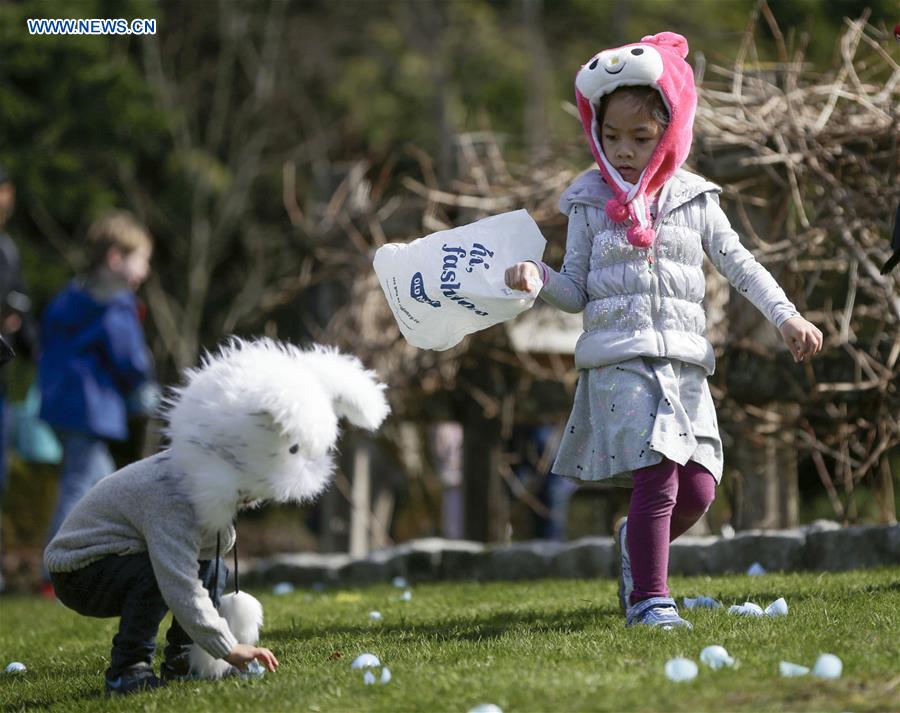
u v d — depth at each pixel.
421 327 13.27
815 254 22.16
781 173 21.62
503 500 29.45
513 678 10.40
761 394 21.52
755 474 22.69
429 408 27.00
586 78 13.67
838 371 21.28
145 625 11.77
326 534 29.31
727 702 9.36
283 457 11.11
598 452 13.41
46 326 26.48
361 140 56.81
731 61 23.42
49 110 49.59
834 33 43.03
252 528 49.06
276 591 23.39
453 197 25.28
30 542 38.62
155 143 52.41
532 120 53.97
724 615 13.33
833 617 12.84
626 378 13.25
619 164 13.66
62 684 13.19
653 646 11.48
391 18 59.12
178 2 56.06
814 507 40.12
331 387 11.50
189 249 54.09
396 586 22.73
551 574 22.75
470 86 57.34
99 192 50.38
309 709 10.16
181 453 11.27
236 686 11.27
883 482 23.59
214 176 53.31
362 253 26.62
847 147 21.20
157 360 53.72
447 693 10.11
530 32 55.62
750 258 13.77
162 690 11.46
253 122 56.94
